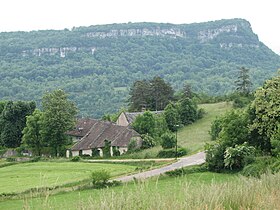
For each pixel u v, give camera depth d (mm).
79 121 108688
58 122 90750
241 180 12617
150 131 88188
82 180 41156
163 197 9078
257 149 50781
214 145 51094
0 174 59375
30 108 105375
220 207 9422
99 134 91500
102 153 87000
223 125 52500
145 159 70500
